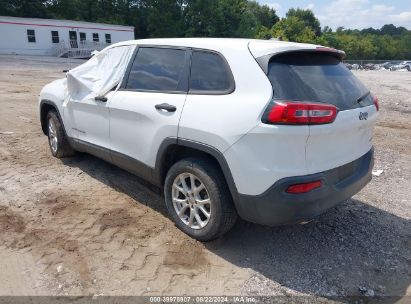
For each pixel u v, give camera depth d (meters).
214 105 3.17
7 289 2.84
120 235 3.60
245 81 3.06
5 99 10.96
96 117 4.45
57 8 50.75
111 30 40.38
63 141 5.36
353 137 3.33
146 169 3.86
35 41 36.09
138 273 3.08
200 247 3.48
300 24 81.44
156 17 50.84
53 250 3.32
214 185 3.24
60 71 22.11
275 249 3.51
